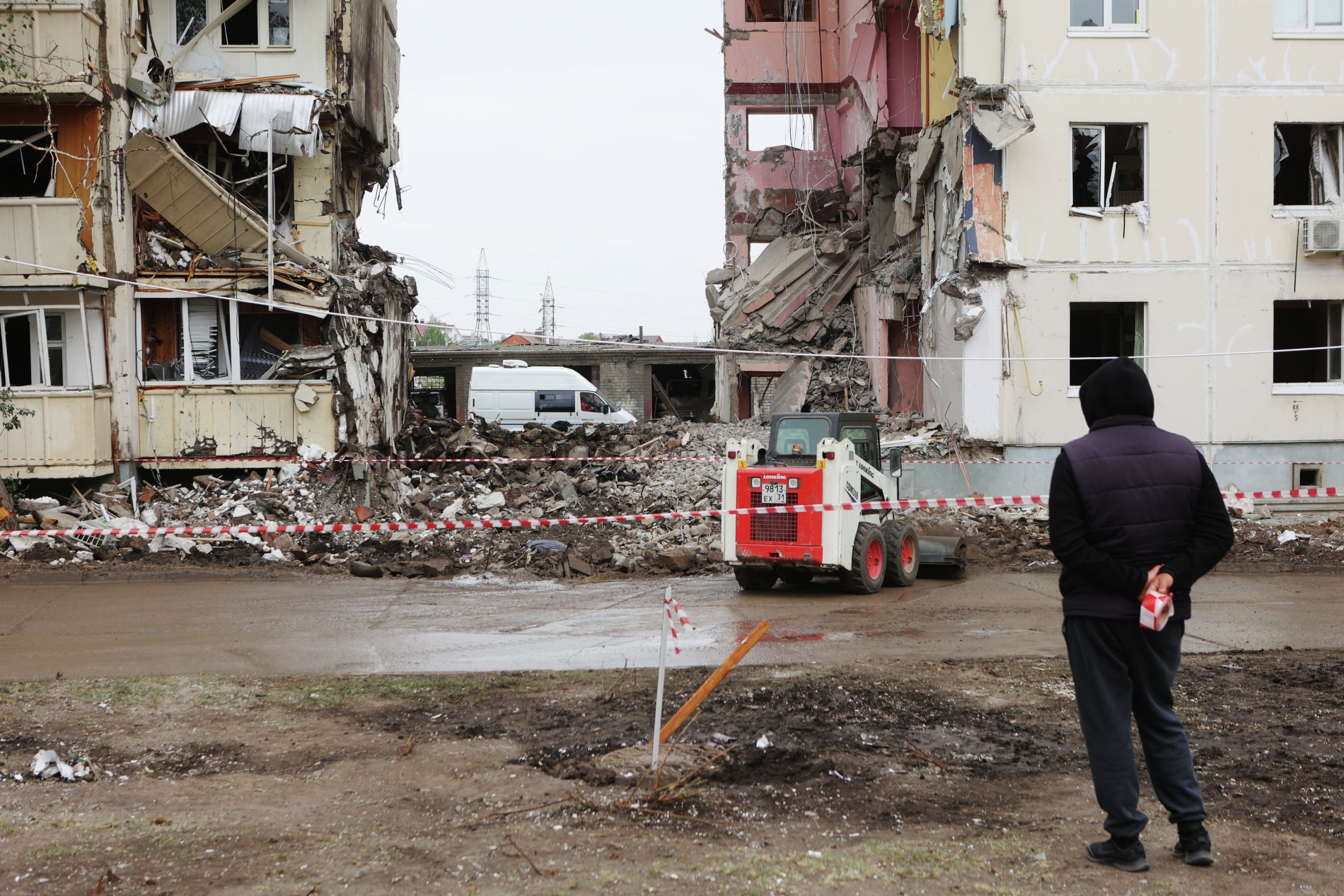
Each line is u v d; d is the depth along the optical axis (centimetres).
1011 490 1925
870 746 608
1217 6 1931
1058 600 1213
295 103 1911
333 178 2052
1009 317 1941
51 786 538
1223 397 1944
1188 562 429
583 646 930
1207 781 543
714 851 452
